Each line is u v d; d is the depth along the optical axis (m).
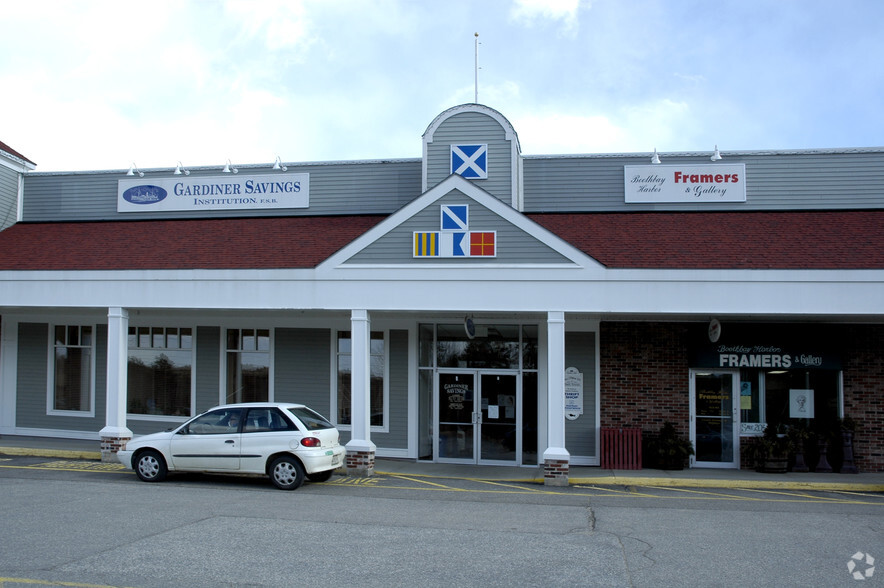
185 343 18.95
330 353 18.17
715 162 18.73
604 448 16.30
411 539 9.11
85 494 11.98
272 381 18.38
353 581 7.29
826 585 7.45
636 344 17.11
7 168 20.97
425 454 17.59
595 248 16.05
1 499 11.42
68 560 7.85
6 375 19.67
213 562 7.88
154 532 9.21
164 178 20.53
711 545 9.07
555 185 19.11
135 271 16.08
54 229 20.36
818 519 10.91
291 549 8.48
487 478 15.06
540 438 16.95
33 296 16.53
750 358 16.69
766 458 15.91
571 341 17.23
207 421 13.52
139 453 13.54
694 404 17.00
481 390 17.45
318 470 12.96
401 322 17.78
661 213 18.66
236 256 16.92
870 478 15.20
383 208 19.59
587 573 7.70
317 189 19.91
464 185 14.94
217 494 12.23
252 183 20.14
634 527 10.14
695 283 14.25
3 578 7.16
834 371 16.75
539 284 14.59
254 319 18.64
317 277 15.30
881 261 14.49
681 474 15.52
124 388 16.27
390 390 17.69
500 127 18.23
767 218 17.86
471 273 14.78
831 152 18.45
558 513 11.20
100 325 19.38
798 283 14.03
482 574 7.59
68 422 19.30
